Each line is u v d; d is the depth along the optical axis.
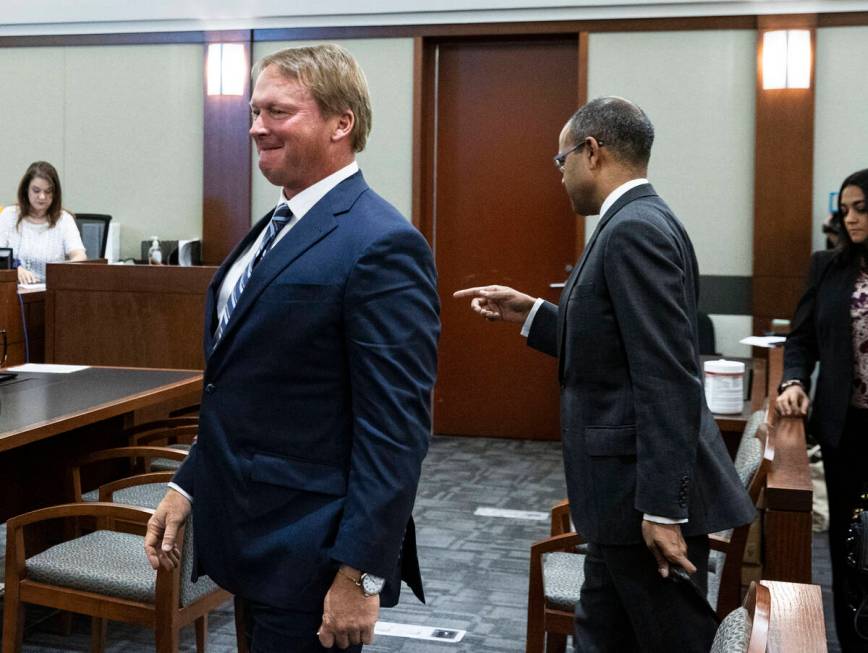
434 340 1.74
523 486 5.80
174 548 1.92
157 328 4.53
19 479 3.55
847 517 3.09
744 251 6.67
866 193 2.99
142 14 7.21
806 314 3.29
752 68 6.57
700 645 2.11
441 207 7.15
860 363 3.06
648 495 2.01
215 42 7.14
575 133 2.26
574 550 2.99
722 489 2.13
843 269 3.14
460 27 6.86
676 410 2.01
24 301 4.52
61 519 3.65
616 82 6.72
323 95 1.76
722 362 3.64
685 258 2.17
